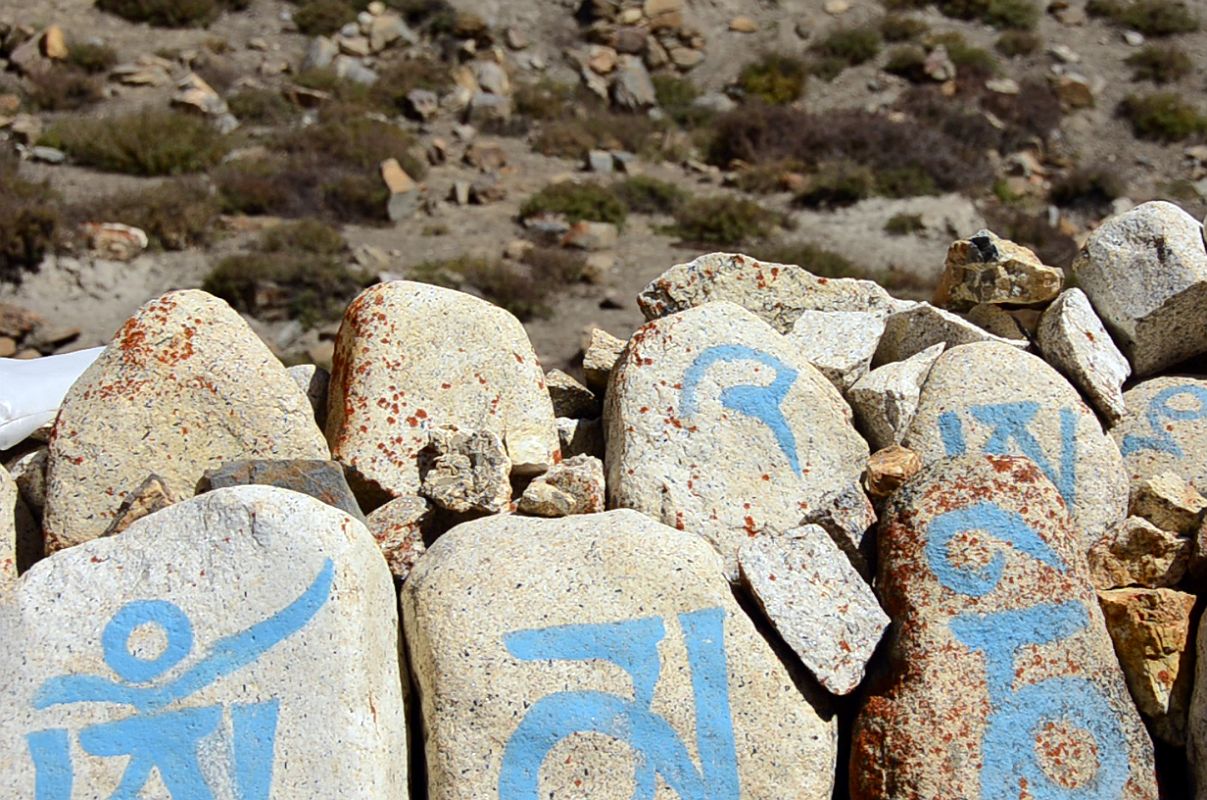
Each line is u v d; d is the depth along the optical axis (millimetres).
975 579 3492
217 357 3873
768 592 3525
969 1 27984
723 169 22562
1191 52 27031
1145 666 3611
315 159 20297
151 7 25578
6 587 3248
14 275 16359
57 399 4453
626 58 26250
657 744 3316
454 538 3605
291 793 3037
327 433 4230
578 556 3486
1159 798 3443
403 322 4191
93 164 20062
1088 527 4105
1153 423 4504
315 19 26047
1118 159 23688
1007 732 3346
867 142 22109
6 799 3020
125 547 3275
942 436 4223
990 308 4852
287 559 3205
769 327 4277
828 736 3439
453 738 3273
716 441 4004
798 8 28219
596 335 4746
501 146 22609
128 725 3094
